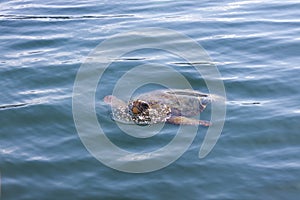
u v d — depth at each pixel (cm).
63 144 780
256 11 1089
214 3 1135
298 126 794
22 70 916
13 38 1019
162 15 1084
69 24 1063
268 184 722
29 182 733
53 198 714
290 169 738
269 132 788
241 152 762
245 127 796
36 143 783
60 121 814
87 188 723
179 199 709
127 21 1062
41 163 754
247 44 973
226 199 708
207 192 716
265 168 740
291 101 838
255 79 883
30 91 873
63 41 1001
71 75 903
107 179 733
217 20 1055
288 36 992
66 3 1168
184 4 1133
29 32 1039
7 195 718
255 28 1023
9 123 813
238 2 1137
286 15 1068
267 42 977
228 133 788
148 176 734
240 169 740
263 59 933
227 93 859
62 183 730
